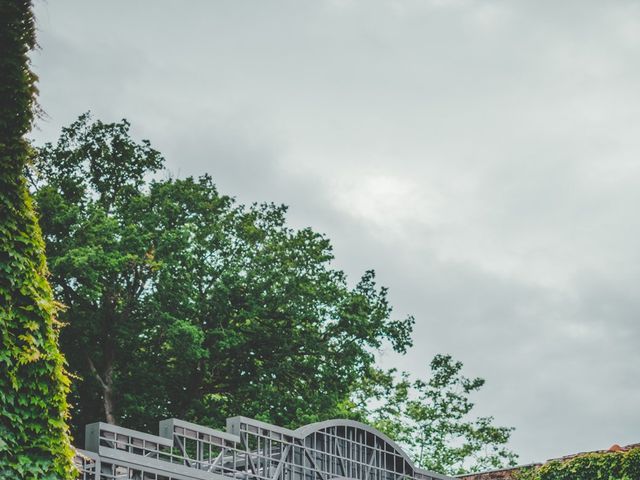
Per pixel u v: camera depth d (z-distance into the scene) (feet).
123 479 67.51
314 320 129.08
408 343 134.72
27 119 40.75
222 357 128.36
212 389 130.11
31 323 39.60
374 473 91.66
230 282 123.24
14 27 40.81
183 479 70.90
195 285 127.34
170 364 127.95
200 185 132.87
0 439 38.24
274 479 79.92
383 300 135.74
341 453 88.38
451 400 170.81
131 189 130.52
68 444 40.40
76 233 117.19
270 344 129.08
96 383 122.11
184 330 114.93
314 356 130.41
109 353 122.93
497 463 168.25
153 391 125.18
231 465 82.07
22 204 40.29
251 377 130.21
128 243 117.29
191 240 123.85
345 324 130.11
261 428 80.43
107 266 114.11
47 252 116.57
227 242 128.77
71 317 119.55
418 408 170.30
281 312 128.77
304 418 126.00
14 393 38.93
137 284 122.31
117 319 121.39
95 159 131.85
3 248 39.29
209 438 75.46
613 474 99.40
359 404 168.86
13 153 40.37
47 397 39.86
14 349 38.88
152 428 124.67
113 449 66.28
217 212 131.75
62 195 125.29
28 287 39.73
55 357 40.22
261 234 131.34
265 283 125.70
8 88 40.27
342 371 129.80
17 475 38.52
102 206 130.00
